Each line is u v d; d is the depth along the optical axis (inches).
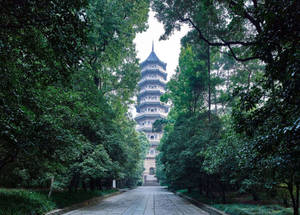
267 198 523.5
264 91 189.6
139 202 716.0
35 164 345.4
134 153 1330.0
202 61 893.8
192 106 1016.2
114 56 750.5
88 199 642.8
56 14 167.0
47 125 269.3
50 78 203.0
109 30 646.5
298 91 142.4
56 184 604.1
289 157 170.4
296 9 142.4
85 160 513.3
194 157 605.9
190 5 618.5
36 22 164.7
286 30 152.3
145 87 2967.5
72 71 194.5
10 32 168.6
